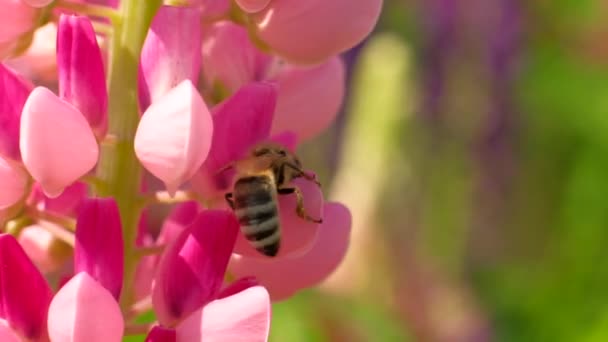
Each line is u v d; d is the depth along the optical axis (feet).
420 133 1.78
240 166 1.08
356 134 1.57
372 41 1.83
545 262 1.86
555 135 1.95
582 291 1.84
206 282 1.09
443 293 1.64
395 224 1.60
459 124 1.82
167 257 1.09
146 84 1.08
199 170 1.09
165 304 1.09
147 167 1.06
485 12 1.89
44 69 1.15
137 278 1.14
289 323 1.58
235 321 1.06
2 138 1.08
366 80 1.57
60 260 1.15
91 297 1.04
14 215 1.10
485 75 1.87
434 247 1.71
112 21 1.10
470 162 1.80
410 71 1.78
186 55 1.08
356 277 1.57
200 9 1.11
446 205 1.73
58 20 1.10
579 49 2.02
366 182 1.57
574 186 1.93
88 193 1.15
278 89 1.12
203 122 1.05
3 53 1.10
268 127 1.09
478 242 1.80
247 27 1.11
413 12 1.89
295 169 1.09
